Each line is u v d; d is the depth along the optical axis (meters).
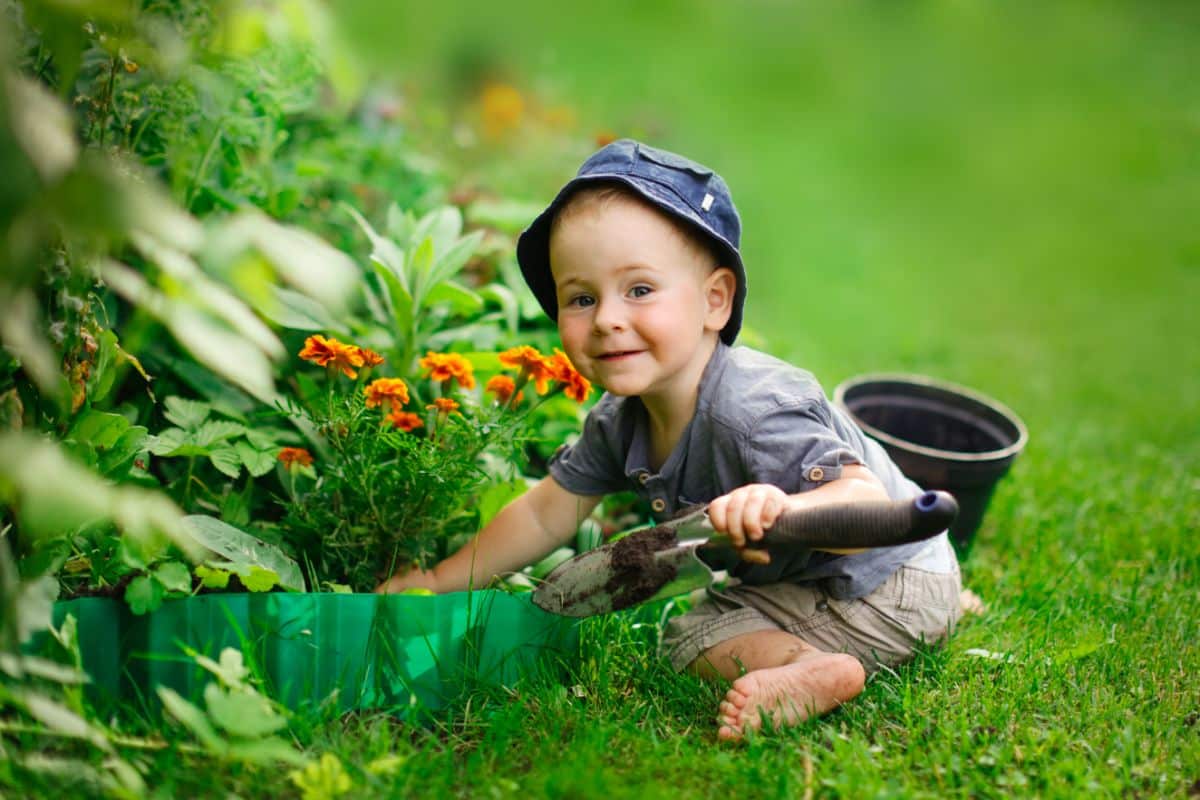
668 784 1.56
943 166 7.49
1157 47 10.20
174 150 2.04
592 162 1.83
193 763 1.52
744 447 1.79
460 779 1.55
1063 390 3.88
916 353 4.23
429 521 2.00
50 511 1.30
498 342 2.52
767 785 1.55
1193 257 5.87
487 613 1.82
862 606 1.92
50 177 1.16
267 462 2.00
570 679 1.88
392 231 2.47
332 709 1.69
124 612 1.65
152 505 1.32
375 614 1.74
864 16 10.53
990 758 1.64
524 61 6.98
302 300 2.22
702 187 1.81
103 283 1.76
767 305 4.64
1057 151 7.87
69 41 1.39
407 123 4.01
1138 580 2.35
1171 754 1.70
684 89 8.15
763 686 1.72
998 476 2.38
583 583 1.79
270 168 2.46
